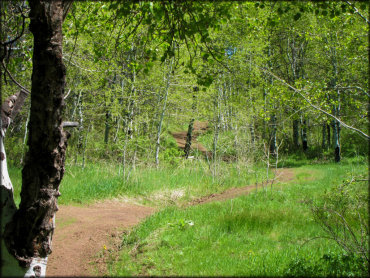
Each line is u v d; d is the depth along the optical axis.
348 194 7.18
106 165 13.68
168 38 4.95
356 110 9.55
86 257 5.66
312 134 28.80
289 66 26.03
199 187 12.62
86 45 10.52
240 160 14.75
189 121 17.41
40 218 3.27
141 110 14.37
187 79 14.62
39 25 3.21
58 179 3.40
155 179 12.48
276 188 11.63
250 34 15.18
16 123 16.06
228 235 6.33
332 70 16.39
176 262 5.04
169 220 7.43
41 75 3.23
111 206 9.52
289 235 6.29
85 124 15.36
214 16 4.67
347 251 4.75
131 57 8.90
